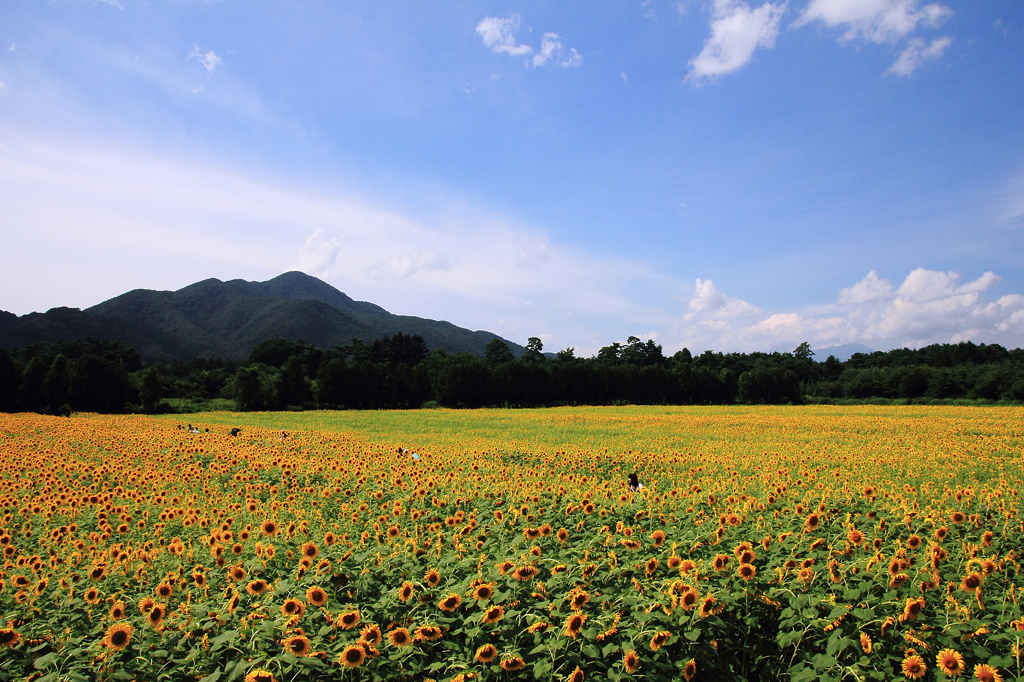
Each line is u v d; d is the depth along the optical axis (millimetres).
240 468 16438
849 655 4445
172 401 73438
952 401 76438
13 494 11852
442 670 4492
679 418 44938
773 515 8406
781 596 5223
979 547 6566
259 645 4504
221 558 6617
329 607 5074
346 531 8219
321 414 54750
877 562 5539
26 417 42344
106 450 20703
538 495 10148
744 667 4922
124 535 8523
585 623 4562
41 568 6645
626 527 7008
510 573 5305
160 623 4844
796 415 48969
